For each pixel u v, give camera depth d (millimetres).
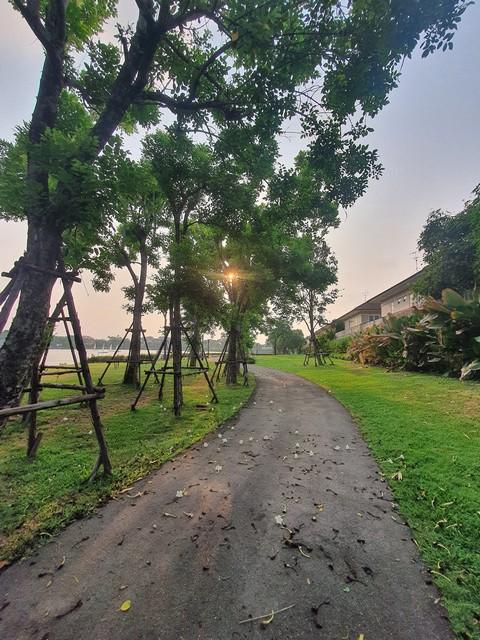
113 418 5508
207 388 9594
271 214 6715
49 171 2365
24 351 2633
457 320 8133
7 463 3406
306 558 1906
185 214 7195
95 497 2666
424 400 6168
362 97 3762
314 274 11711
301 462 3455
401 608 1531
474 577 1706
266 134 4363
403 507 2449
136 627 1442
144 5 3117
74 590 1670
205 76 4035
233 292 10867
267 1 3006
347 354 20234
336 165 4414
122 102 3211
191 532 2186
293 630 1419
